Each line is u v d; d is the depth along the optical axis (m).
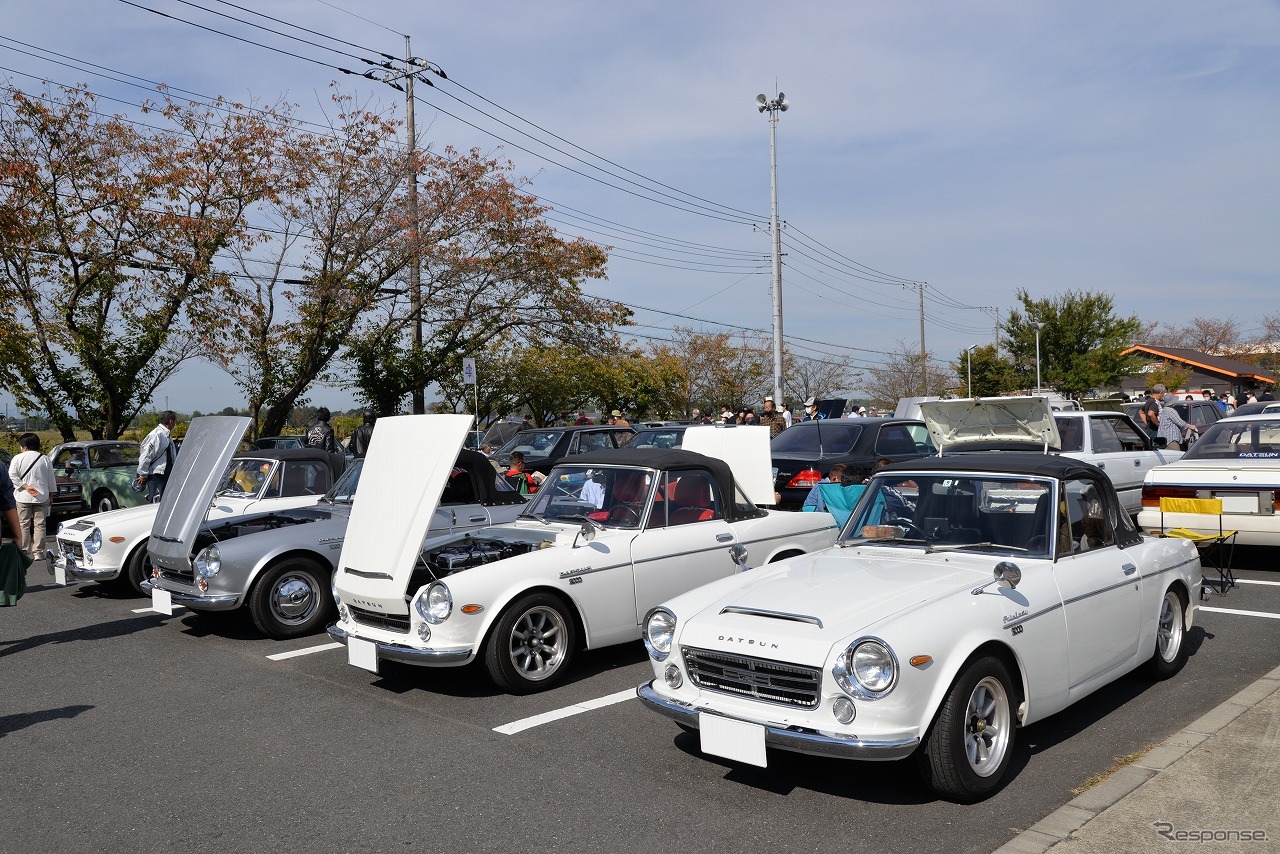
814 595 4.59
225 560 7.68
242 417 8.11
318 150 22.20
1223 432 9.61
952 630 4.19
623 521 6.88
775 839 3.96
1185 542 6.13
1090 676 4.99
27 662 7.35
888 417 12.17
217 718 5.86
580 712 5.79
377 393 25.03
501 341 26.98
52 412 20.70
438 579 6.08
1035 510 5.12
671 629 4.73
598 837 4.04
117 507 16.08
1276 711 5.00
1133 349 52.00
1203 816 3.82
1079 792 4.29
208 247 20.81
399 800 4.50
